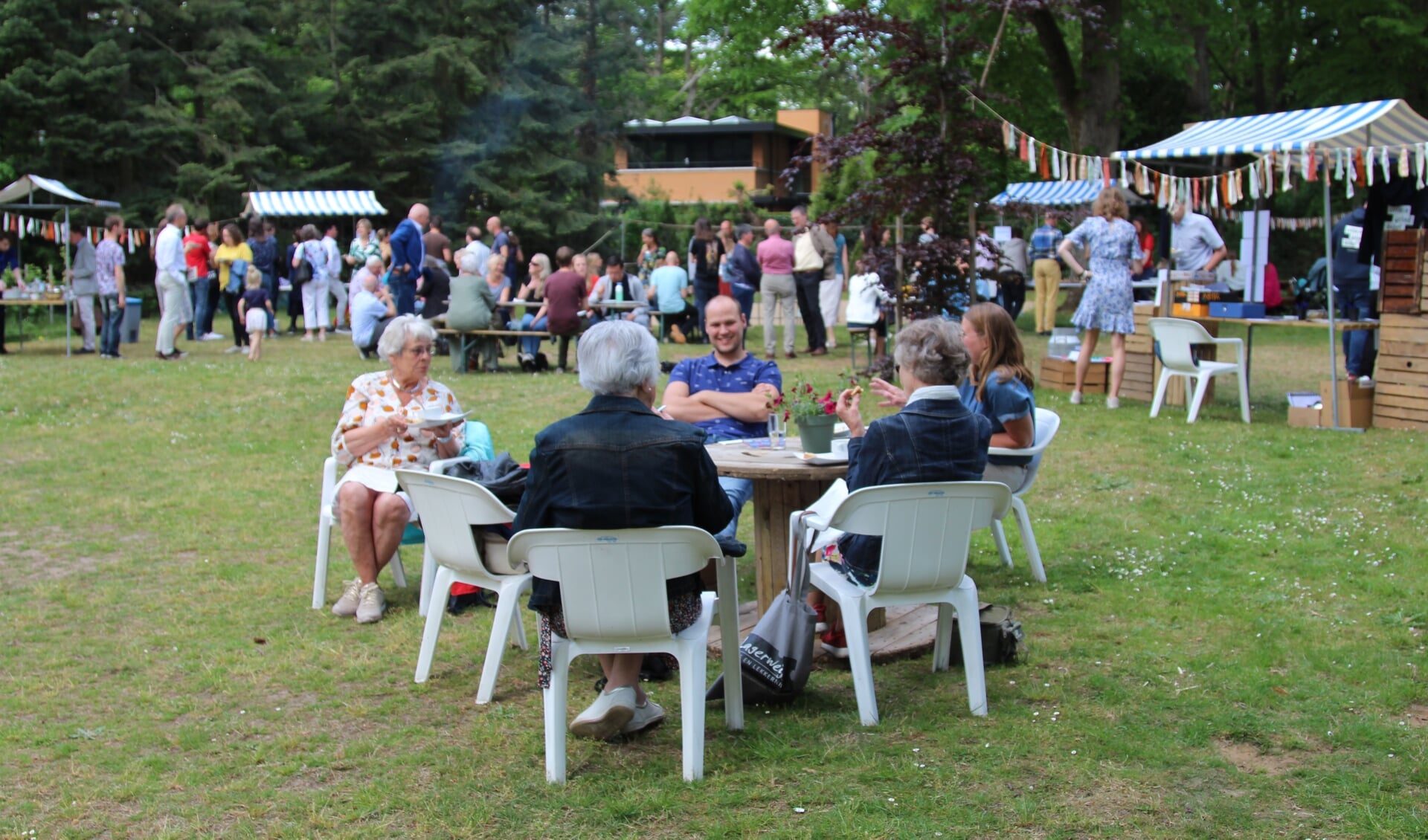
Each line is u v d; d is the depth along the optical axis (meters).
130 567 6.05
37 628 5.11
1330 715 3.93
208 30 25.81
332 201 22.50
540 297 15.72
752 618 5.00
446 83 28.56
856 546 4.05
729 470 4.50
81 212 23.50
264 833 3.29
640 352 3.62
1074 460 8.14
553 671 3.59
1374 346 10.15
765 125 38.91
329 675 4.55
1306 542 6.09
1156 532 6.40
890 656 4.60
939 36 10.94
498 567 4.50
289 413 10.35
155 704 4.26
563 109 29.61
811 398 4.65
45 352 14.71
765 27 21.11
